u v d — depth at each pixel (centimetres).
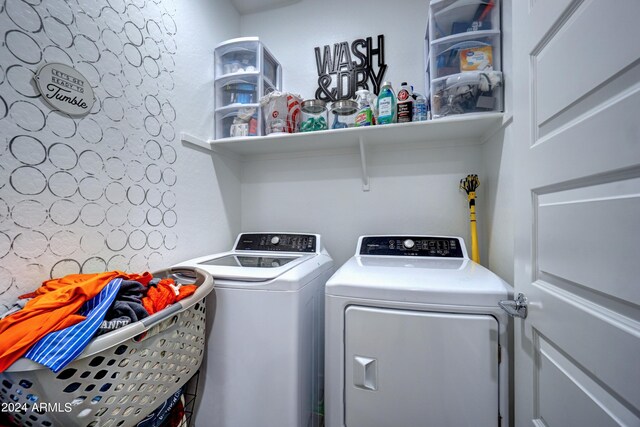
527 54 85
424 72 172
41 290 78
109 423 72
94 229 102
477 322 90
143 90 124
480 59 130
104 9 107
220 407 112
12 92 80
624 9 50
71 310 68
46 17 88
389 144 181
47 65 88
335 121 170
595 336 58
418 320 93
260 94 166
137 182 120
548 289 74
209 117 170
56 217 90
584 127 60
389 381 96
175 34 143
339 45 188
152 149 128
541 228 78
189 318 99
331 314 103
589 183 60
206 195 167
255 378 109
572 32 64
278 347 107
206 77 167
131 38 118
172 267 127
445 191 173
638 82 47
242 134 167
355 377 99
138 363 78
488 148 154
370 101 161
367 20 184
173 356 91
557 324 70
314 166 196
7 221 79
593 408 58
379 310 97
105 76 107
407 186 179
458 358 91
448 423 91
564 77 67
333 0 191
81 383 65
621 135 50
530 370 81
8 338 58
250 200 208
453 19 137
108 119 108
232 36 197
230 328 112
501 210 133
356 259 146
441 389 92
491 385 89
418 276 108
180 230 145
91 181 101
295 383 106
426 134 160
